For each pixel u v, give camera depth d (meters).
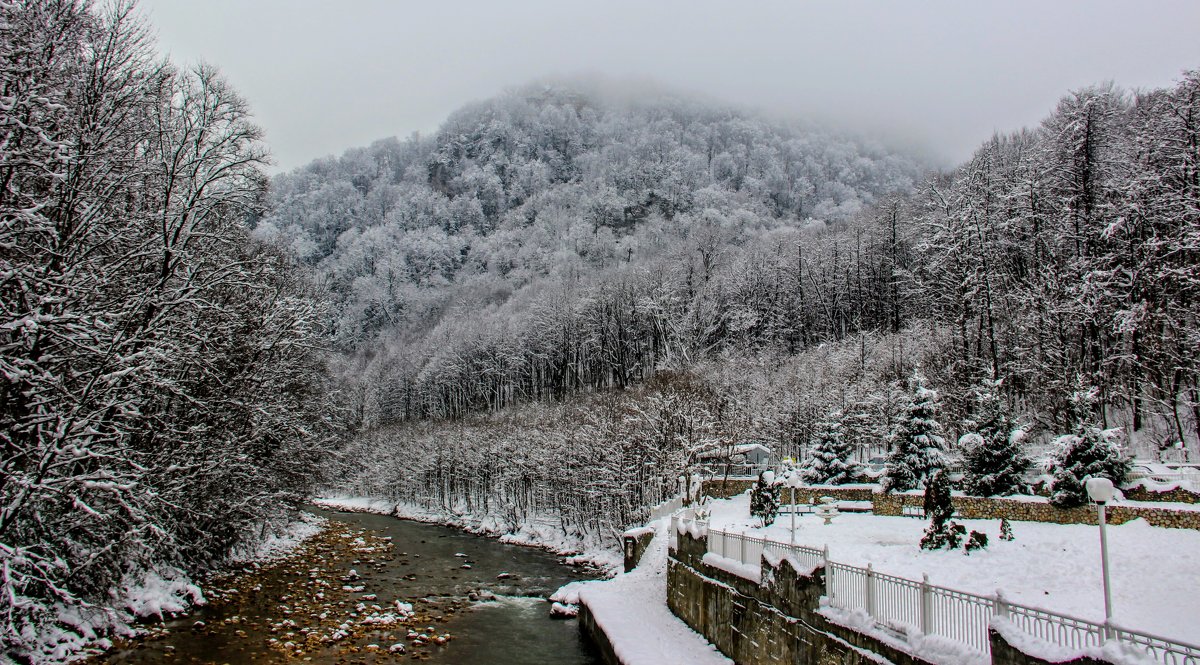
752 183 192.38
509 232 199.12
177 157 21.80
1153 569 21.70
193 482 26.33
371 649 24.34
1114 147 46.56
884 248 90.06
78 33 17.80
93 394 16.73
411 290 175.62
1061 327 44.88
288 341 31.02
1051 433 45.12
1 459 16.33
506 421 82.12
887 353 69.75
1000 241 55.16
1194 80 38.28
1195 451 36.88
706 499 47.50
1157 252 39.59
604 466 51.16
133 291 20.02
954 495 37.28
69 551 19.61
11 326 14.70
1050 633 10.98
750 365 77.75
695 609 24.77
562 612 30.59
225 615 27.17
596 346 98.62
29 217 15.05
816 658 16.31
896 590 14.27
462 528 63.62
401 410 125.62
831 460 50.78
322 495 94.00
